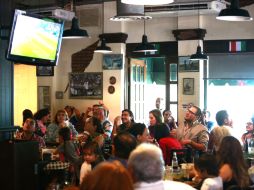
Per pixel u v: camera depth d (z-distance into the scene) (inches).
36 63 189.9
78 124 426.6
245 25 390.3
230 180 167.5
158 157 107.7
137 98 449.1
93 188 66.3
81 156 209.3
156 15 399.5
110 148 240.8
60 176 190.2
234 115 401.4
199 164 155.9
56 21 195.6
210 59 407.5
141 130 199.0
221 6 371.9
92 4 440.1
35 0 428.5
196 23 399.9
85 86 447.5
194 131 241.8
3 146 159.8
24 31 179.8
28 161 165.3
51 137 294.8
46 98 465.1
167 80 421.7
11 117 193.2
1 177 159.8
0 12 185.9
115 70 430.3
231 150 169.8
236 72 400.2
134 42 430.9
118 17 240.4
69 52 456.1
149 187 105.4
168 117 364.2
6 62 190.1
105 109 375.2
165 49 418.6
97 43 441.1
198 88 400.8
